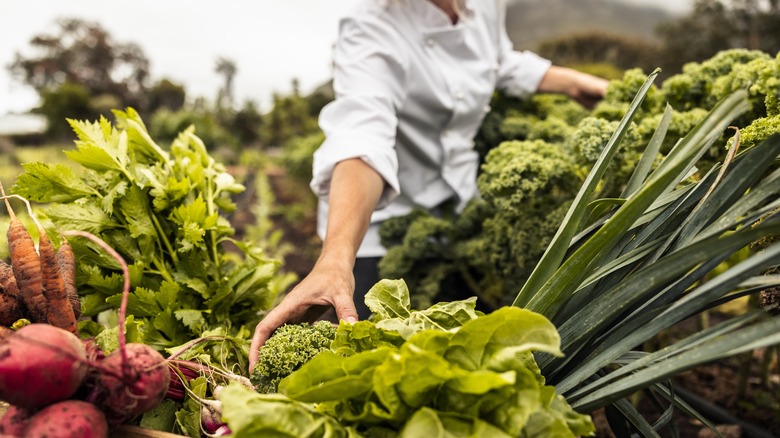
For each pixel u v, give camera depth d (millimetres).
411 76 1712
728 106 713
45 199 1178
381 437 696
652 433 859
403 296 947
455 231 1839
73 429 644
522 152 1521
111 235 1194
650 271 738
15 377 628
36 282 871
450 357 708
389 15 1668
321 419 679
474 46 1875
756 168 767
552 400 709
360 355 715
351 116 1530
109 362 718
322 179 1467
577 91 2154
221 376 980
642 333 759
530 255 1499
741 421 1702
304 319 1105
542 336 678
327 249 1198
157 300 1128
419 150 1859
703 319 1879
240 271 1285
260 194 6230
